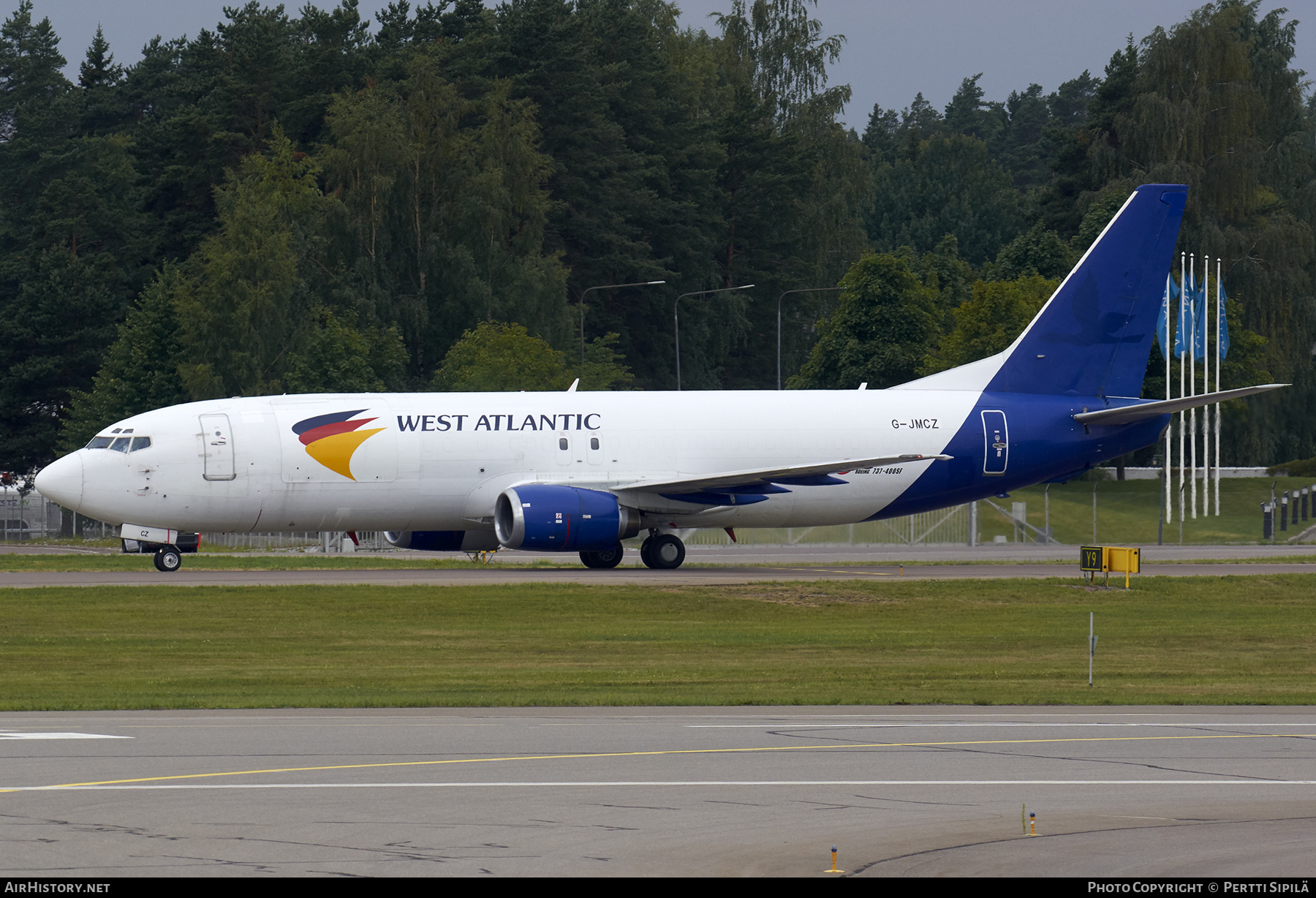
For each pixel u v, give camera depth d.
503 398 182.75
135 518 169.88
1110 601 159.25
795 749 68.44
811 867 46.72
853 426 188.00
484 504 178.38
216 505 171.25
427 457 175.88
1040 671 106.75
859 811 54.69
